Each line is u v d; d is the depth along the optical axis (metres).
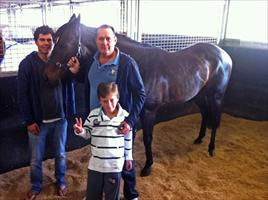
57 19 4.29
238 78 4.19
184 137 3.43
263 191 2.28
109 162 1.53
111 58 1.58
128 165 1.69
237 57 4.15
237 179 2.46
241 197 2.20
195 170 2.63
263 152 3.02
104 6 3.66
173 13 4.05
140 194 2.22
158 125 3.81
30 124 1.92
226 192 2.26
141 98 1.66
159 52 2.43
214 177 2.50
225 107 4.45
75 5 4.20
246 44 4.18
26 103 1.88
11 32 3.61
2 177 2.40
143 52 2.25
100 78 1.59
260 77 3.92
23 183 2.32
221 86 2.91
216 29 4.40
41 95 1.91
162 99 2.38
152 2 3.63
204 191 2.27
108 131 1.50
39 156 2.04
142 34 3.61
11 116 2.45
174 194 2.23
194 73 2.59
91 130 1.54
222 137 3.45
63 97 2.03
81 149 2.99
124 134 1.55
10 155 2.53
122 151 1.57
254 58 3.94
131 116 1.62
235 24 4.37
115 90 1.46
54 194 2.19
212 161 2.82
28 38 3.46
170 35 3.90
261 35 4.06
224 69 2.89
